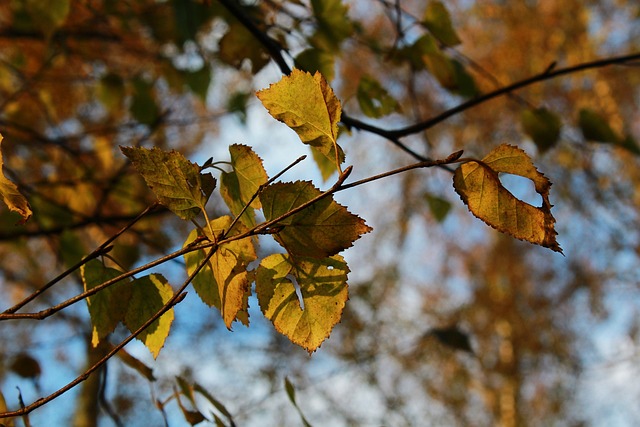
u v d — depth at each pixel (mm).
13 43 1574
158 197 517
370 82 870
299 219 508
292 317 525
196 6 1145
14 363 897
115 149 1588
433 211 1248
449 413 4605
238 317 532
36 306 2260
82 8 1533
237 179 542
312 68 844
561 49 3820
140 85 1485
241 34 876
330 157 501
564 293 4613
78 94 1759
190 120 1556
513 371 4867
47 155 1560
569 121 3596
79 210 1452
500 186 505
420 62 973
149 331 570
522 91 3531
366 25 2936
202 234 538
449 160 491
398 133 837
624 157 3385
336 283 526
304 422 673
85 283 565
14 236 1258
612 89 3766
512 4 3832
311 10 898
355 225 508
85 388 1935
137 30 1582
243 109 1548
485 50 3816
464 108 864
